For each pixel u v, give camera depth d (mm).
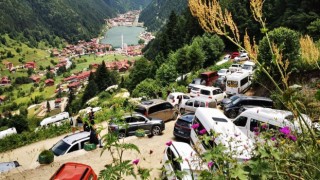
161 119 21531
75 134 18422
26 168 15664
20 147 23891
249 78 31875
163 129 20578
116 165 3893
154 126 19969
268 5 62094
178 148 10539
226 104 24250
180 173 4047
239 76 30266
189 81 43188
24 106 142750
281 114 13195
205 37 62031
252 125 14094
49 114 116375
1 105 150875
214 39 62062
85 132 18625
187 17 95500
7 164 16250
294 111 2980
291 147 3586
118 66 187125
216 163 3461
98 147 17312
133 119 19438
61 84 178625
